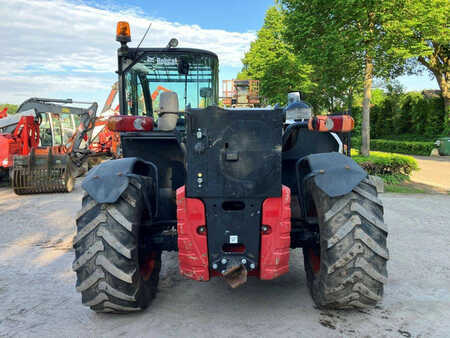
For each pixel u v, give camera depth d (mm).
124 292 2721
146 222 3062
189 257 2729
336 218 2607
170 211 3408
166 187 3416
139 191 2846
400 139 31484
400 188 10828
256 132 2543
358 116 26484
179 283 3738
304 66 24109
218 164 2574
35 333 2764
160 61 4543
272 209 2635
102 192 2689
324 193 2705
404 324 2838
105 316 3023
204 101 4711
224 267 2697
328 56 12039
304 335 2672
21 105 12609
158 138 3223
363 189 2719
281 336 2662
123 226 2686
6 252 4840
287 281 3740
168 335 2697
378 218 2617
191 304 3232
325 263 2643
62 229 6090
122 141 3377
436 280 3758
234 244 2797
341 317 2951
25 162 9578
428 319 2920
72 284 3742
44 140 13008
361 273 2561
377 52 11594
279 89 25703
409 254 4621
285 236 2705
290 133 3408
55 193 10109
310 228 3258
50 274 4031
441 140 24656
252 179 2580
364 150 13391
